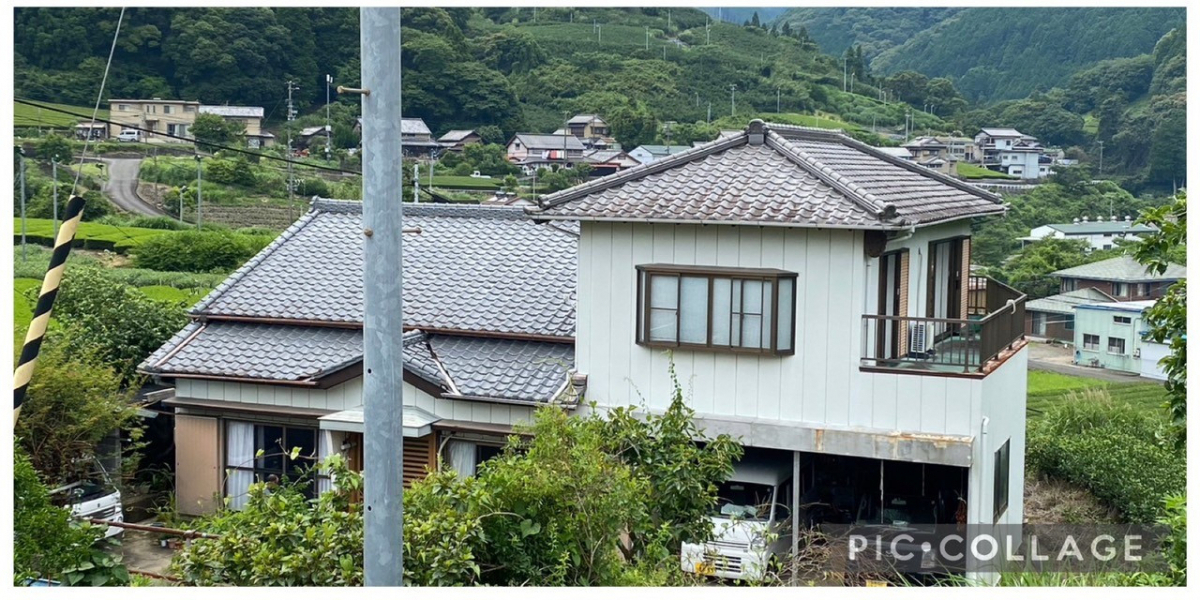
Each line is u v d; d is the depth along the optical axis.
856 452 13.82
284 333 16.86
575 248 17.95
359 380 15.62
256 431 16.27
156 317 20.02
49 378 15.59
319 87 62.84
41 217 41.19
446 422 15.29
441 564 8.23
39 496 9.43
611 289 14.95
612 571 9.23
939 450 13.52
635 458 10.80
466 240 18.42
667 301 14.59
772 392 14.34
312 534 8.43
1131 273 49.09
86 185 45.03
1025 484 20.67
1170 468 19.75
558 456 9.28
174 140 55.16
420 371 15.23
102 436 16.23
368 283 6.96
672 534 10.52
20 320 20.16
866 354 14.06
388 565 7.07
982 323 13.66
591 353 15.09
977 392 13.57
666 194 14.66
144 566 14.63
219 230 42.25
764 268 14.23
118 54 55.72
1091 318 44.59
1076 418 23.59
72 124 48.88
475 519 8.59
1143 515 18.62
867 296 13.95
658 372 14.78
